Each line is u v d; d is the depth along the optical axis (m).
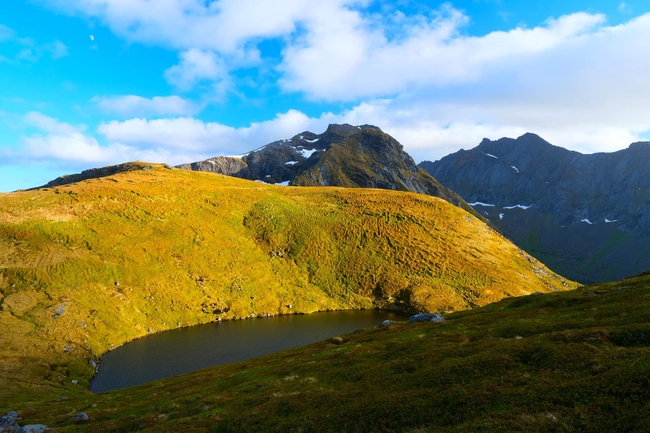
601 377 22.45
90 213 131.00
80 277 104.38
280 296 124.62
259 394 36.34
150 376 73.94
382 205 176.62
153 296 109.12
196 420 32.22
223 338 94.50
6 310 87.62
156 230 133.88
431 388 27.67
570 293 53.19
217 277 124.75
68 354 79.25
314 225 158.88
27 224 117.00
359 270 137.75
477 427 20.33
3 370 68.25
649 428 16.48
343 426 25.45
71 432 35.47
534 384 24.00
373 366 37.00
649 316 32.53
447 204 187.38
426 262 140.00
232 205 165.62
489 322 47.09
